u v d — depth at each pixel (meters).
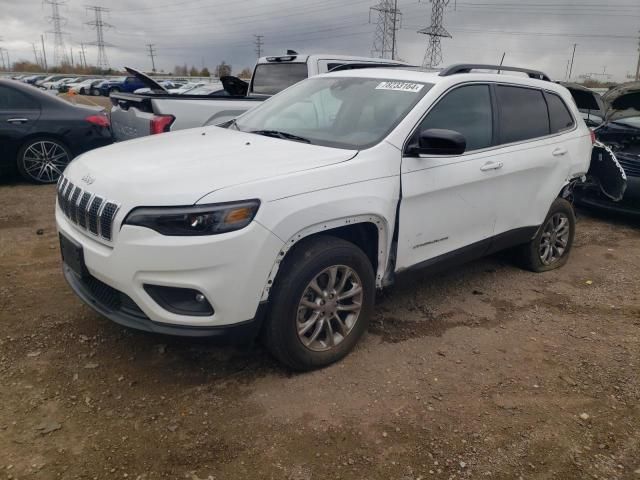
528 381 3.37
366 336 3.78
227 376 3.23
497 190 4.19
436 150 3.36
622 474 2.65
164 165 3.06
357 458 2.64
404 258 3.62
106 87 42.53
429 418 2.96
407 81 3.95
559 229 5.24
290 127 3.97
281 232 2.83
